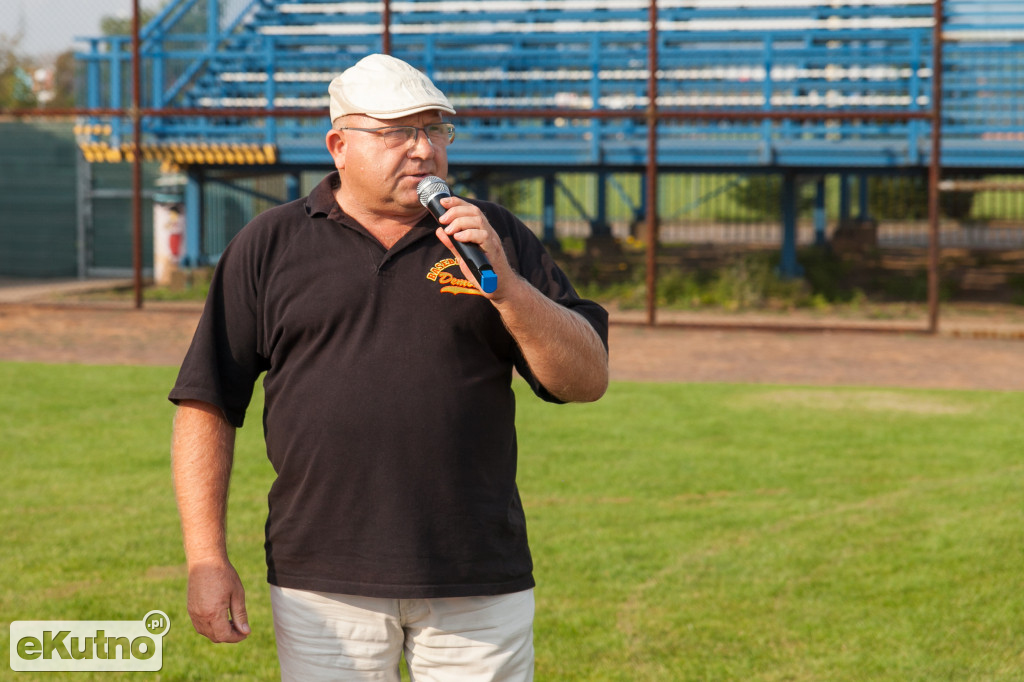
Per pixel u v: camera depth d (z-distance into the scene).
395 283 2.66
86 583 5.43
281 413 2.70
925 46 19.55
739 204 37.91
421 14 20.73
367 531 2.63
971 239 31.77
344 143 2.67
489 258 2.42
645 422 9.21
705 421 9.25
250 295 2.75
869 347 13.84
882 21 20.22
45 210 24.91
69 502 6.79
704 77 20.77
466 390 2.66
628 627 4.96
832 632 4.88
